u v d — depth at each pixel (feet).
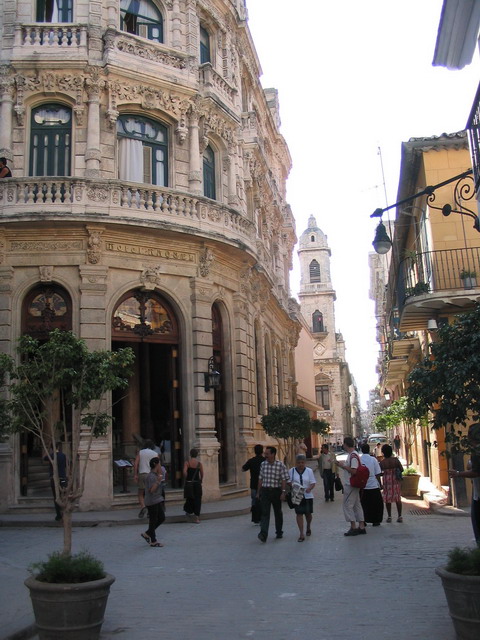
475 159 34.47
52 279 62.18
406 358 97.45
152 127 72.23
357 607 25.73
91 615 21.61
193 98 73.97
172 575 32.50
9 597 27.43
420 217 72.43
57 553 24.08
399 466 50.52
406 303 59.26
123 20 72.95
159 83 71.10
